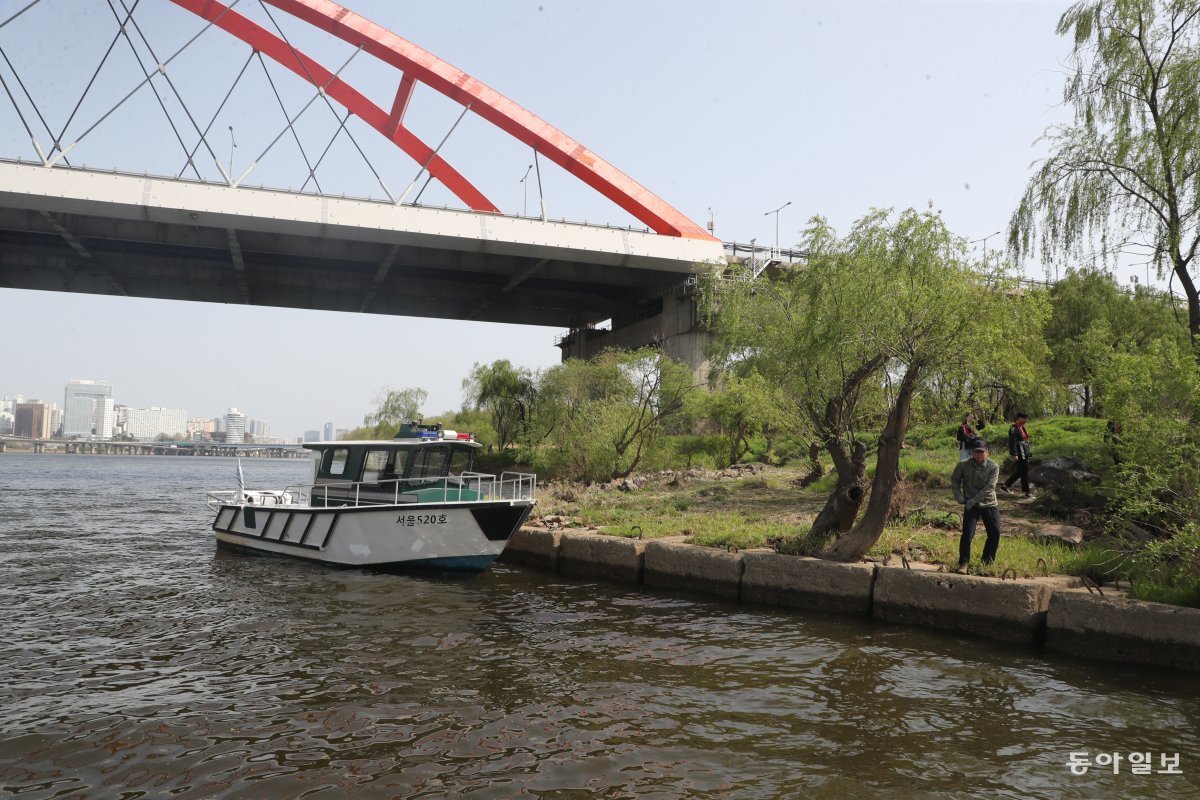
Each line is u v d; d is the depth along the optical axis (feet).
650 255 192.65
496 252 188.55
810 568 41.11
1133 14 48.88
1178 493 34.60
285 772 20.22
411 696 26.40
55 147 158.30
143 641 33.65
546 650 32.65
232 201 165.78
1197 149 44.42
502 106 202.39
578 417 105.09
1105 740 22.88
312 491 62.08
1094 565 36.11
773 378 56.03
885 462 41.68
